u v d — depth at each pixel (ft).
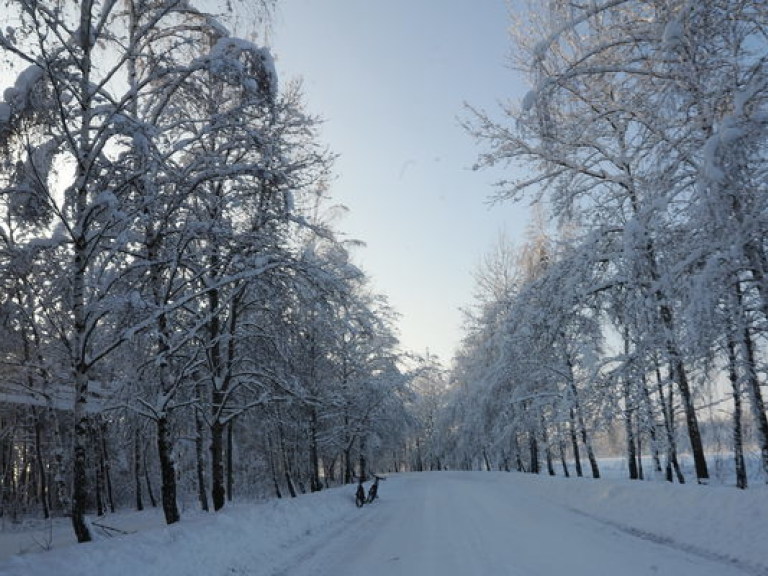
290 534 41.37
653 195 31.14
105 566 22.74
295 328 54.95
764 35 26.76
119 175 37.88
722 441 57.52
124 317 40.63
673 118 28.12
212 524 33.40
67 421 104.58
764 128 22.22
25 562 21.21
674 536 31.53
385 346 125.49
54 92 31.65
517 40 45.55
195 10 37.86
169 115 41.50
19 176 34.01
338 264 61.16
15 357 64.49
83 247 33.60
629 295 46.70
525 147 47.06
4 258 36.14
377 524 50.83
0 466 112.47
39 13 29.94
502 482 101.30
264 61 36.19
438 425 190.49
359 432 122.31
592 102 41.16
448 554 31.78
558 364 78.28
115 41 35.55
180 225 43.70
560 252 57.00
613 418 53.98
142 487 129.59
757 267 27.58
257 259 43.06
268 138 40.22
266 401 55.26
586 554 29.25
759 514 26.96
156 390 48.49
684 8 24.58
